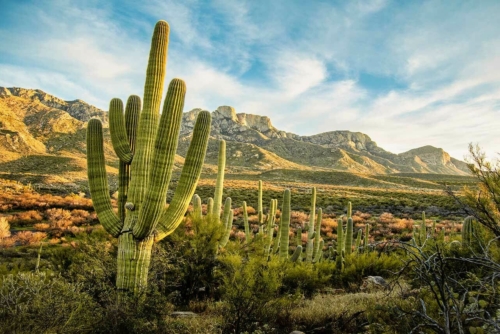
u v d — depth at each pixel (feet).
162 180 18.61
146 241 19.39
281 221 33.50
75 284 16.39
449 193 14.28
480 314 11.68
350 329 17.47
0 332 12.84
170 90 18.98
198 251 27.22
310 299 25.54
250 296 18.44
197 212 30.50
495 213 15.90
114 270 21.38
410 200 138.21
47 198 97.86
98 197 20.27
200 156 21.29
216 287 28.14
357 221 90.12
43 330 13.44
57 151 444.14
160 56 20.98
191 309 23.77
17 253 45.78
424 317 11.07
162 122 18.80
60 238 56.34
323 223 82.79
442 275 10.65
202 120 21.29
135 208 19.77
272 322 19.11
